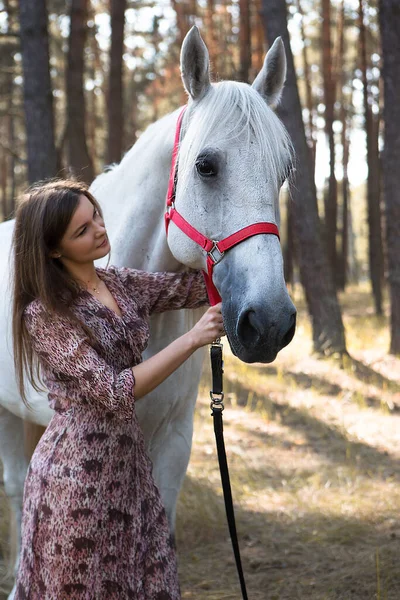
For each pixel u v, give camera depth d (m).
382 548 3.27
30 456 2.68
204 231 1.89
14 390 2.53
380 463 4.69
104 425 1.79
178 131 2.05
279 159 1.86
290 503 3.94
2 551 3.23
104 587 1.75
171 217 2.02
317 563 3.20
